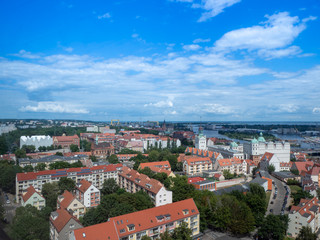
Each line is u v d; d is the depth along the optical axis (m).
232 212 116.00
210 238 111.75
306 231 104.25
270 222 109.69
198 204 121.50
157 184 135.12
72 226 96.31
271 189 182.75
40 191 142.88
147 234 96.94
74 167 181.38
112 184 153.50
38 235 86.06
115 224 91.69
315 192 165.50
